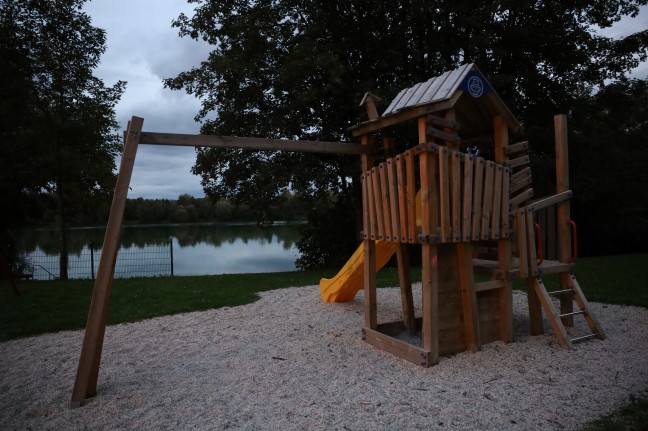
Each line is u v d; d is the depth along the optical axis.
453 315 5.27
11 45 14.49
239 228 36.31
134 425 3.74
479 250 6.94
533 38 17.39
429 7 15.34
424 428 3.53
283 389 4.41
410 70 17.48
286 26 16.48
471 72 5.13
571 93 20.25
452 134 5.13
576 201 19.75
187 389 4.50
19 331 7.08
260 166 15.95
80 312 8.41
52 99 15.44
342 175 17.05
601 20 18.81
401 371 4.81
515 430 3.45
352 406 3.96
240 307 8.52
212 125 17.23
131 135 4.47
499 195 5.47
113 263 4.42
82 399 4.21
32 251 20.14
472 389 4.25
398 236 5.30
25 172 15.51
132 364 5.36
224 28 16.98
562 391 4.14
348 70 16.12
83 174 16.47
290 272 15.31
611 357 5.03
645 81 19.97
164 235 29.62
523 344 5.52
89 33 15.38
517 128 5.81
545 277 11.24
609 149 19.97
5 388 4.73
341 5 16.64
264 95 16.73
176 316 7.90
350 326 6.85
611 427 3.39
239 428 3.62
